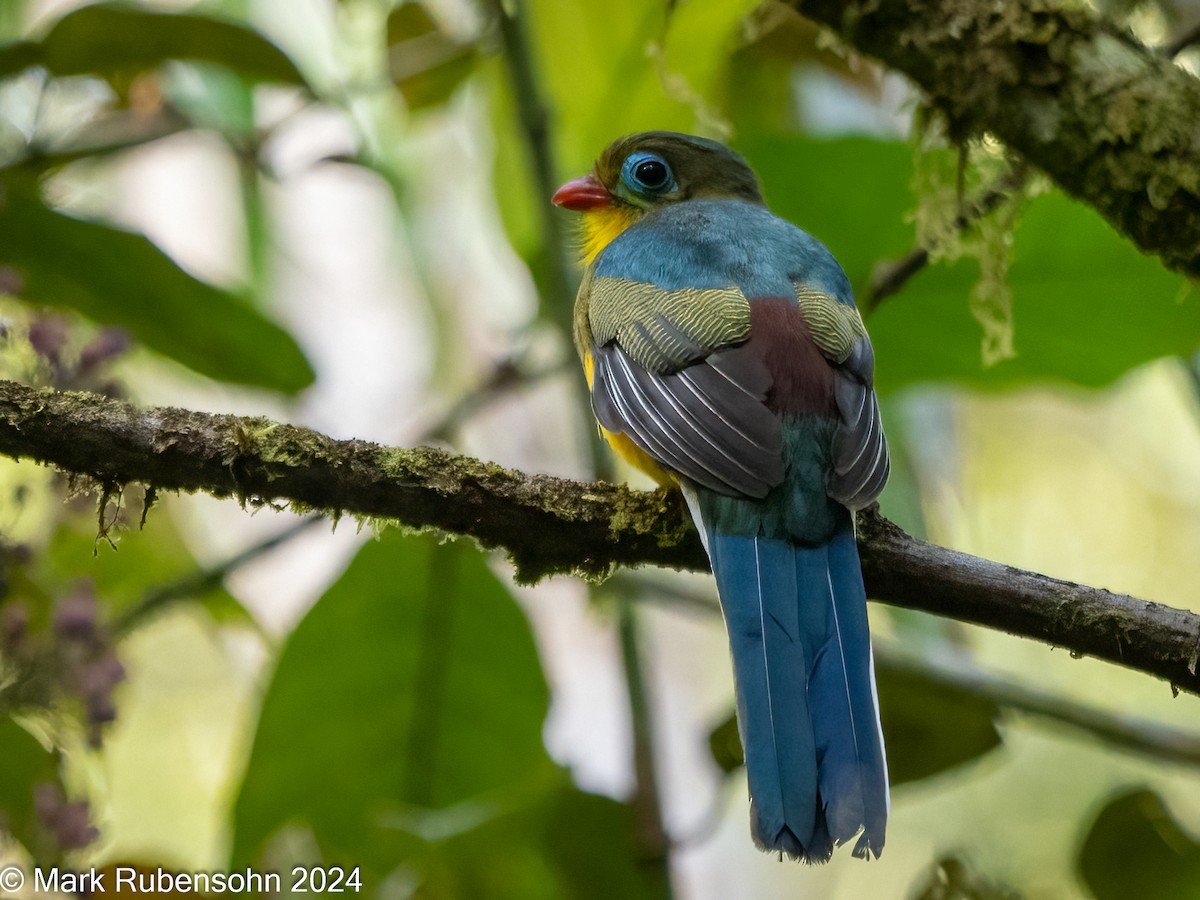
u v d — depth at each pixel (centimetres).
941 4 694
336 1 1109
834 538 746
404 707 949
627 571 955
